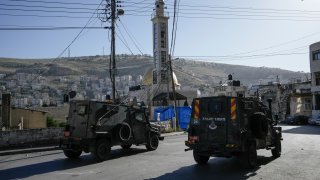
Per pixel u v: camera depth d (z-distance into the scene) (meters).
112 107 16.66
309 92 64.75
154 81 83.25
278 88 72.44
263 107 14.48
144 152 18.11
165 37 84.44
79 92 171.88
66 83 198.75
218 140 12.69
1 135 20.89
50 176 11.79
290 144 20.61
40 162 15.32
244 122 12.66
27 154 18.80
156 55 84.38
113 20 27.19
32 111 39.00
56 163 14.89
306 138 24.88
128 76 199.88
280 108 69.44
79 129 15.63
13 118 37.72
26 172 12.74
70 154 16.50
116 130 16.78
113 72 27.28
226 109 12.67
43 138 22.61
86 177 11.45
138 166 13.50
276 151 14.98
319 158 14.78
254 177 10.93
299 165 12.98
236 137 12.31
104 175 11.74
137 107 18.44
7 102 31.44
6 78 179.88
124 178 11.14
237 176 11.14
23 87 159.00
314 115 51.50
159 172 12.09
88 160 15.69
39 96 139.75
